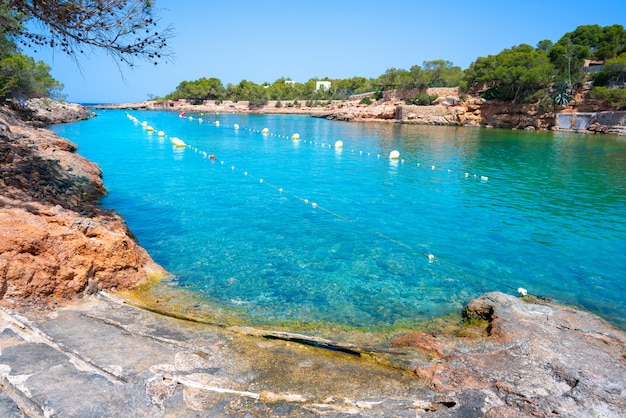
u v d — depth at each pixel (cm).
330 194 1938
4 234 760
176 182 2128
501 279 1074
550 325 772
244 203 1736
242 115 9419
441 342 717
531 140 4684
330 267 1113
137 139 4028
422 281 1049
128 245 961
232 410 502
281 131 5356
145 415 480
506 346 692
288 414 500
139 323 716
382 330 812
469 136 5062
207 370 584
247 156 3098
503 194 2003
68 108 6688
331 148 3650
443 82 9869
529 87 6575
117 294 875
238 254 1178
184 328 717
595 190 2125
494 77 6862
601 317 892
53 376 527
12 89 5050
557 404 536
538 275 1100
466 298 966
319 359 648
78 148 3322
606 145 4234
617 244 1334
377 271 1098
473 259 1198
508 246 1304
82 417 462
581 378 595
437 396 554
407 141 4366
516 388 568
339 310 889
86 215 1127
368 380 592
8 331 624
